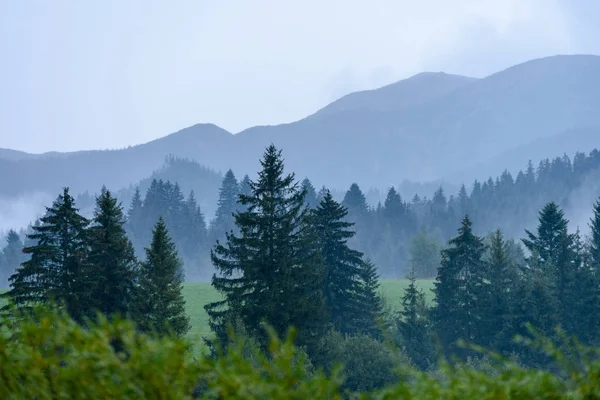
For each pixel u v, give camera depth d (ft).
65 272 224.74
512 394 14.73
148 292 226.79
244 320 229.04
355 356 231.50
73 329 16.67
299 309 231.50
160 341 15.98
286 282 235.81
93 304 217.56
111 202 240.73
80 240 243.40
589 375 14.99
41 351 17.11
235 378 14.61
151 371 15.39
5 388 16.89
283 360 14.84
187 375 15.35
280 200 254.68
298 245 254.47
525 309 334.24
